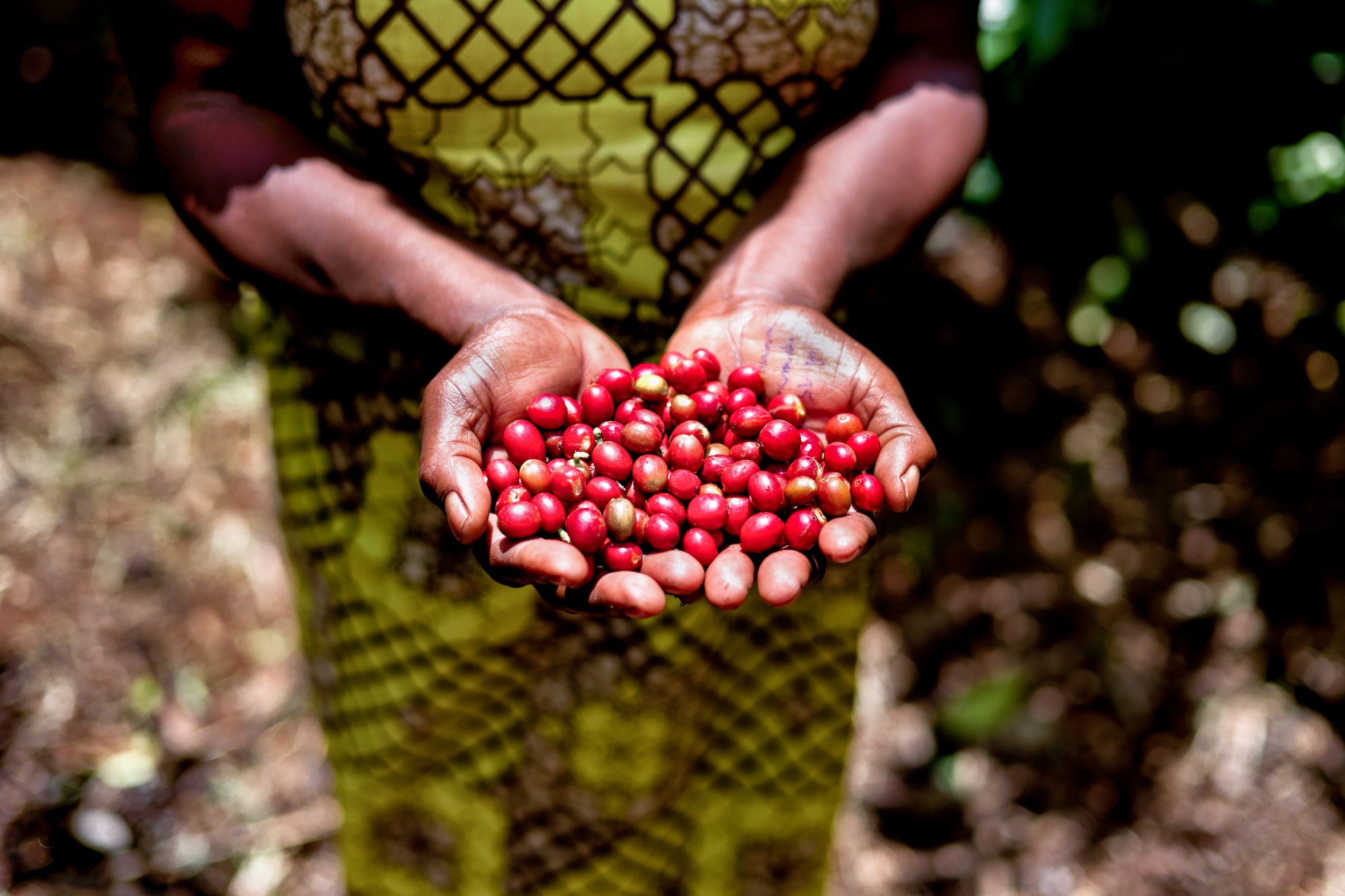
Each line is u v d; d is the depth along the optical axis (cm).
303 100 116
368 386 116
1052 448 246
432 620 125
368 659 132
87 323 294
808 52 105
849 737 151
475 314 104
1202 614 228
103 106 366
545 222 109
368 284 106
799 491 104
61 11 378
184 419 271
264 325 128
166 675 217
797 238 112
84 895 182
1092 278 204
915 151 117
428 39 98
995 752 213
